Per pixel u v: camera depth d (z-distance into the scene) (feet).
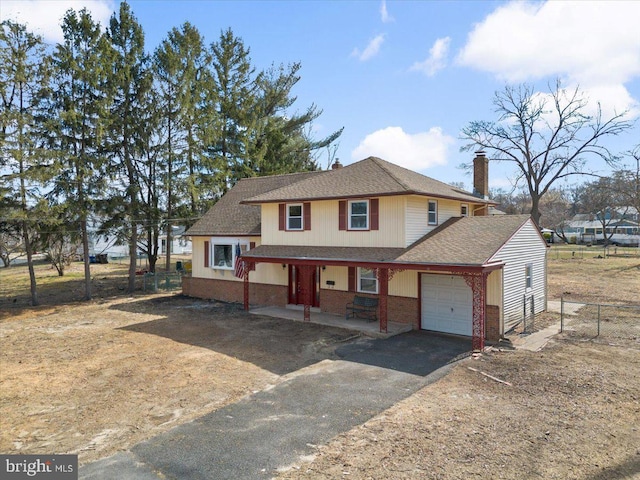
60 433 26.84
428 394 31.86
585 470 21.08
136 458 23.36
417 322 53.26
